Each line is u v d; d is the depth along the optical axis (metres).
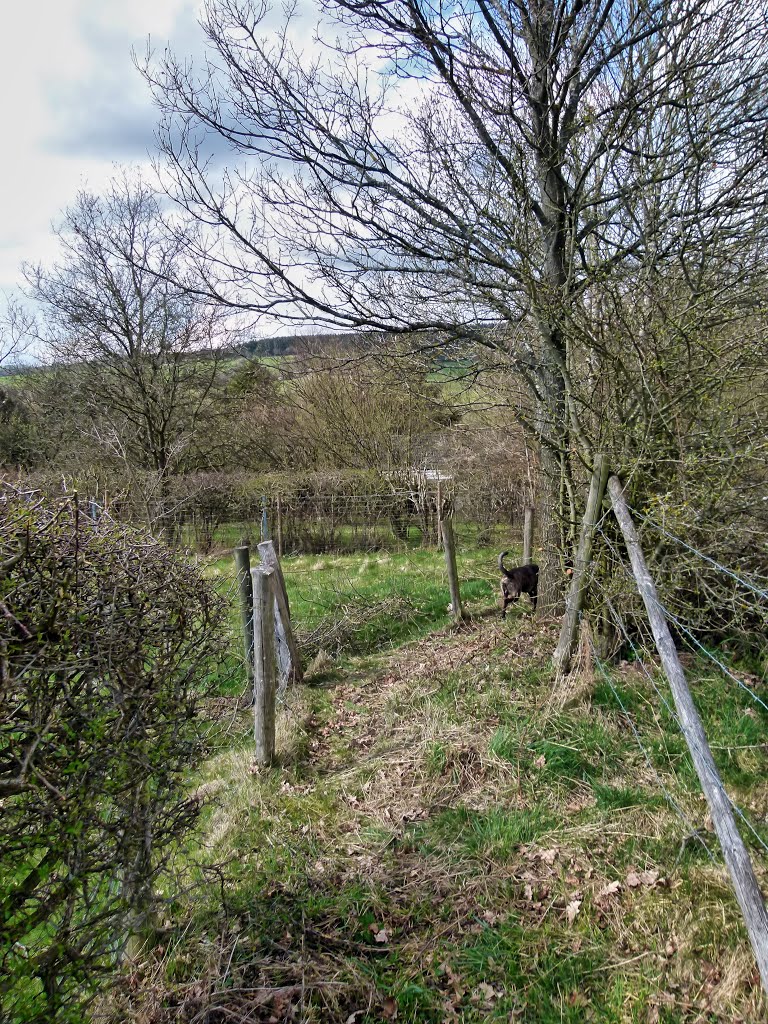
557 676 5.59
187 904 3.38
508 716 5.10
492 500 15.17
